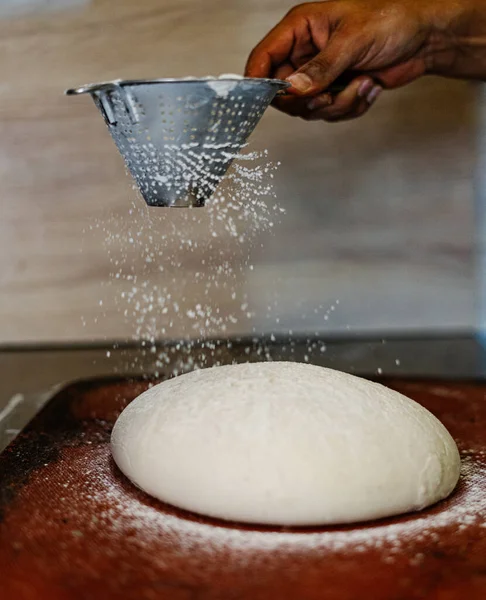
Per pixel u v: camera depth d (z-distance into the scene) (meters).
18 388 1.23
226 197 1.35
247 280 1.42
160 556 0.71
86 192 1.40
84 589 0.66
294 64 1.13
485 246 1.44
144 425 0.85
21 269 1.44
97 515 0.78
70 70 1.36
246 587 0.66
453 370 1.26
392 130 1.38
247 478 0.76
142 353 1.37
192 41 1.35
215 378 0.88
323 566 0.69
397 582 0.67
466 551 0.71
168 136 0.80
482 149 1.39
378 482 0.77
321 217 1.41
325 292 1.44
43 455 0.92
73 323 1.46
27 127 1.39
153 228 1.40
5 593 0.65
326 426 0.79
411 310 1.46
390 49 1.07
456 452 0.86
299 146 1.38
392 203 1.41
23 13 1.34
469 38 1.14
